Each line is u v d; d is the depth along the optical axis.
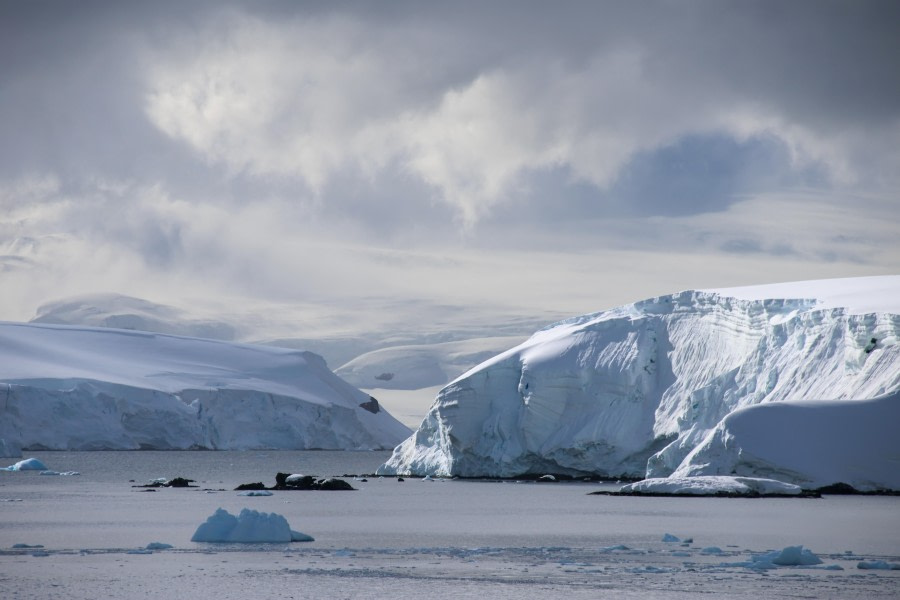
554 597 59.78
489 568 70.50
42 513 116.62
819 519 100.62
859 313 148.62
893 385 137.50
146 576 66.81
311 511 118.50
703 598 59.09
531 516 109.19
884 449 132.00
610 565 71.75
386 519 107.38
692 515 106.50
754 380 159.50
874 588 61.62
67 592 61.47
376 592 61.47
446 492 150.38
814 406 137.25
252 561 73.62
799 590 61.16
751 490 127.56
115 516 112.19
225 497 144.88
